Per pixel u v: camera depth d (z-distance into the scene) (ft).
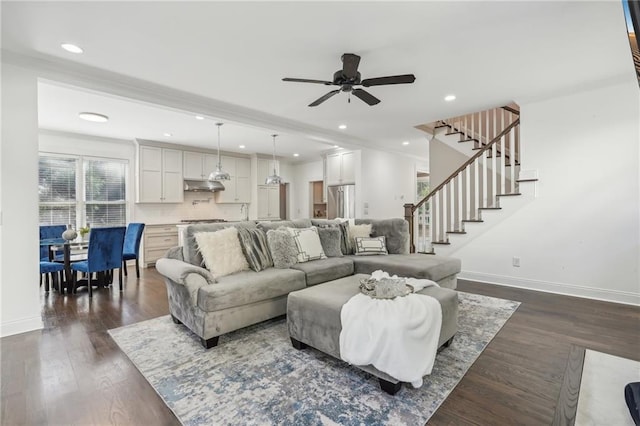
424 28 7.78
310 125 17.26
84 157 18.71
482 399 5.87
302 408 5.67
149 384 6.47
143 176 20.08
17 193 9.06
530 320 9.82
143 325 9.77
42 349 8.05
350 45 8.61
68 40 8.23
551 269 12.96
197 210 23.71
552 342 8.24
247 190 25.91
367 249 13.89
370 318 6.28
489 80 11.10
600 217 11.80
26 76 9.11
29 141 9.21
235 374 6.84
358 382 6.50
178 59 9.34
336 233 13.74
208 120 15.52
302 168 29.84
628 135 11.17
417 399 5.90
